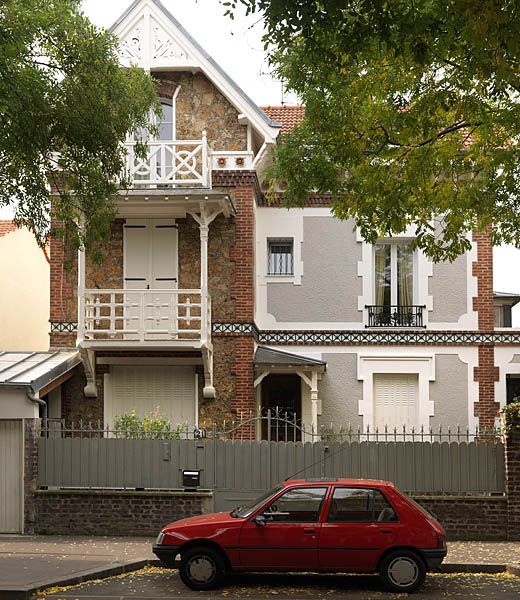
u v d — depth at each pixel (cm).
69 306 2158
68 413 2128
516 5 1027
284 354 2208
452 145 1518
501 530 1697
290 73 1498
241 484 1741
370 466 1733
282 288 2288
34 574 1315
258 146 2323
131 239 2175
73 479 1764
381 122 1509
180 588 1273
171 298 2034
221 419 2122
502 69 1153
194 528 1262
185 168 2173
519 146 1515
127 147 2067
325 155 1552
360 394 2258
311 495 1272
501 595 1238
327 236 2298
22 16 1330
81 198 1523
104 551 1539
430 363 2259
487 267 2275
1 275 2853
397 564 1249
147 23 2162
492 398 2245
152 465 1758
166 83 2186
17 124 1342
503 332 2261
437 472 1727
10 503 1761
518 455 1703
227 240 2158
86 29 1436
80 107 1416
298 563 1249
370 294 2280
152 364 2136
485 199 1586
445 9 1094
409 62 1391
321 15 1031
